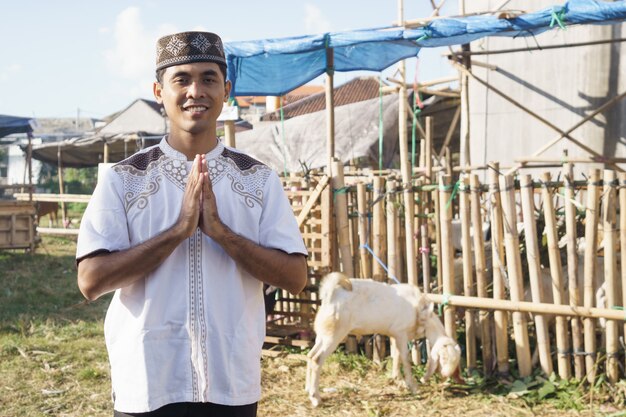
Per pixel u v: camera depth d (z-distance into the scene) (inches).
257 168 87.9
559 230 245.0
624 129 377.1
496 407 209.3
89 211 82.3
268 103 771.4
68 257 569.3
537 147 408.2
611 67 379.2
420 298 220.1
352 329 217.9
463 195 234.5
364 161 584.1
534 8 396.2
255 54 263.7
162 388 81.0
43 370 248.1
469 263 235.6
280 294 280.1
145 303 81.3
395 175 386.9
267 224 86.3
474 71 437.7
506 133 423.5
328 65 269.9
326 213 259.6
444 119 623.2
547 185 223.1
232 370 82.6
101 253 80.1
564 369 223.0
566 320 223.6
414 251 247.9
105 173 84.0
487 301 228.8
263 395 223.5
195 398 81.3
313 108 808.9
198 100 83.1
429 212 296.4
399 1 337.4
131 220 82.7
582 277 229.3
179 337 81.7
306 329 267.3
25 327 311.9
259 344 86.3
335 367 245.8
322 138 567.2
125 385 81.7
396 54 292.2
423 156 450.9
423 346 245.4
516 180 229.8
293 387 231.0
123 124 1175.0
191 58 82.7
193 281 82.1
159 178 83.8
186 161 84.7
